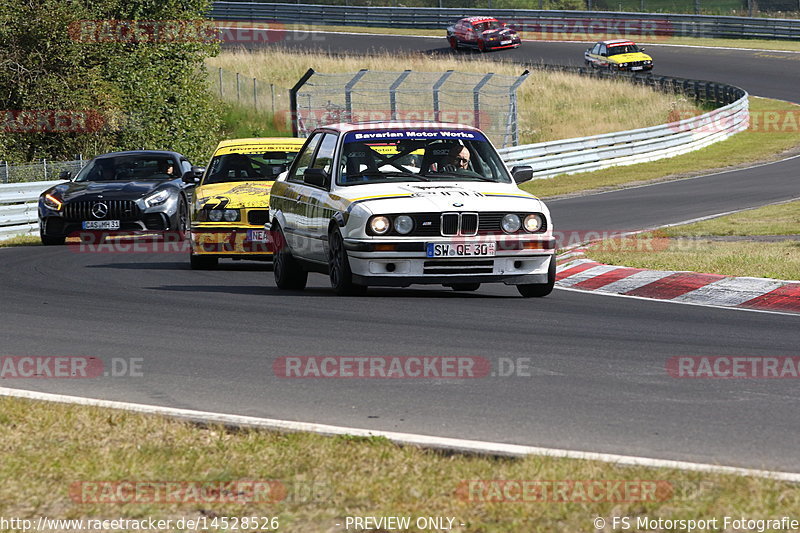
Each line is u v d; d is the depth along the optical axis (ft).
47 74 311.68
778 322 98.48
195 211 148.46
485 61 559.38
